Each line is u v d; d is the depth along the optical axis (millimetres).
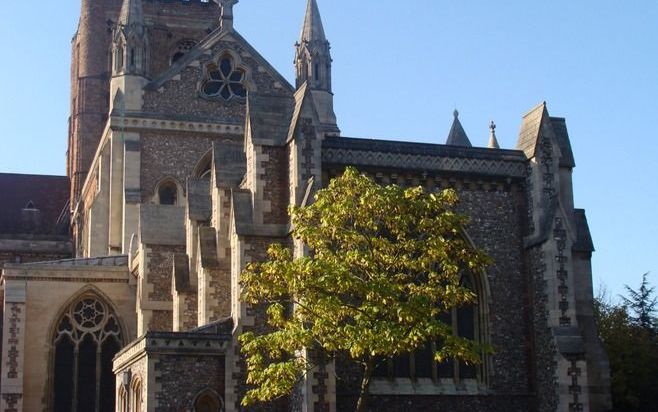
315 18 68000
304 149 40250
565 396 40438
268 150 41125
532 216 43469
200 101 64688
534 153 43594
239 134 64562
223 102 65125
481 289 42531
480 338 42219
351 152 41969
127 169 62156
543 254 42250
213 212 46062
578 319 43094
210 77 65625
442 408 40625
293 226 38094
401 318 29625
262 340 30797
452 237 41719
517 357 42344
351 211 31250
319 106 66250
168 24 93125
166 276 53156
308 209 32281
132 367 41188
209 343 38656
